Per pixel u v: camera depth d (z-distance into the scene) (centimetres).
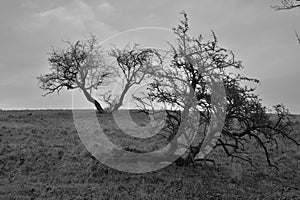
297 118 3391
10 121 3297
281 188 1625
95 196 1412
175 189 1509
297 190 1616
